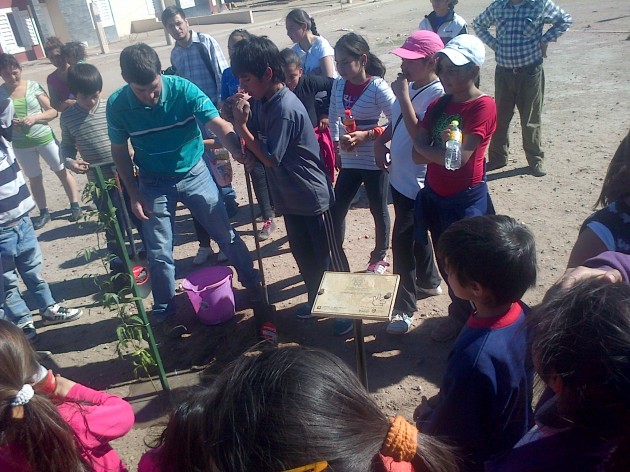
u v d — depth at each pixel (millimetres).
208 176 4309
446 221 3412
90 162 5145
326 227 3988
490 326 2004
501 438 1997
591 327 1203
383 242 4656
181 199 4234
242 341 4215
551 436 1317
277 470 1027
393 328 4023
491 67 11859
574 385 1218
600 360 1170
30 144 6539
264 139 3748
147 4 30750
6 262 4348
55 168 6715
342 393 1130
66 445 1650
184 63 6219
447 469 1218
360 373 2719
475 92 3182
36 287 4648
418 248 4164
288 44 19031
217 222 4277
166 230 4234
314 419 1064
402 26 19594
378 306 2527
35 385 1779
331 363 1185
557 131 7734
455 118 3197
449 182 3336
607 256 1824
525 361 1848
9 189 4262
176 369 4012
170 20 5973
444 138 3104
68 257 6039
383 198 4504
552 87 9750
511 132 8062
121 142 4047
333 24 22422
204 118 3932
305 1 33469
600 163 6543
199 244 5965
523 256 1960
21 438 1583
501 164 6773
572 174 6367
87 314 4875
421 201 3527
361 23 21688
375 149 4145
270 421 1053
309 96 5105
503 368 1932
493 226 2035
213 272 4520
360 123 4473
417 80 3658
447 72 3102
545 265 4648
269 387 1096
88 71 4902
